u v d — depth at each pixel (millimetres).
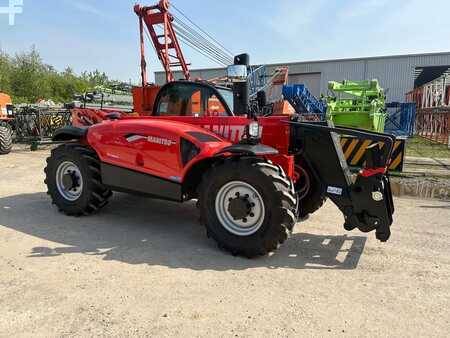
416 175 6996
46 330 2223
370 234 4016
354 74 28609
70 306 2484
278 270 3104
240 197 3346
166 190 3934
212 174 3480
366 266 3199
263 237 3242
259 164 3301
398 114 19125
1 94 12828
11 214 4617
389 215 3625
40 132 12820
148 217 4574
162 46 12234
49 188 4711
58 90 49938
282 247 3629
